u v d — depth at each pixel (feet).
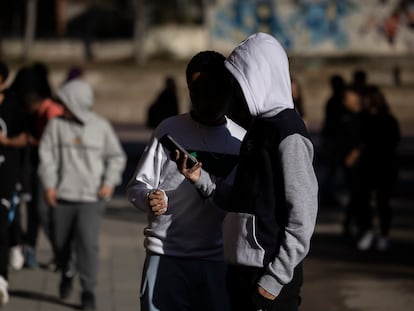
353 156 61.52
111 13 277.03
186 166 22.53
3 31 276.82
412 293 46.52
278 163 20.66
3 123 37.91
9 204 38.40
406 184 94.22
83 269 39.83
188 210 23.94
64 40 253.85
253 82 21.07
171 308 24.09
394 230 67.56
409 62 228.22
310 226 20.52
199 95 23.91
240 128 24.64
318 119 200.13
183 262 24.08
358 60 230.07
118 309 40.32
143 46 241.35
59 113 45.75
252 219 20.93
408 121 200.03
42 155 39.68
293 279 21.30
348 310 42.63
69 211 39.81
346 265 54.03
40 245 56.59
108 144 40.01
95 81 214.90
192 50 246.88
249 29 234.58
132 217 70.18
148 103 205.57
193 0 264.72
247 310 21.24
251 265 20.93
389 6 236.63
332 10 235.20
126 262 51.72
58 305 40.88
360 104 62.64
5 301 36.37
